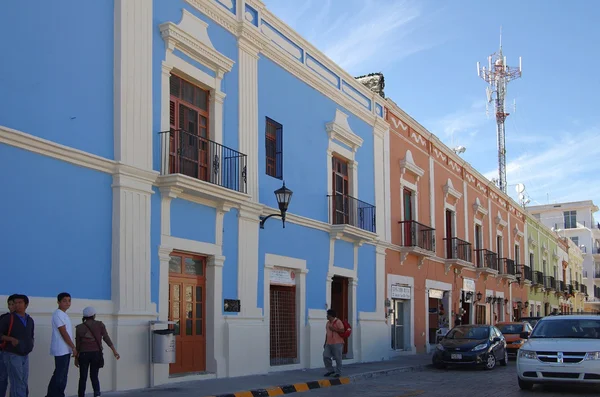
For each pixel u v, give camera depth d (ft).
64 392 31.91
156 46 41.09
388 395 41.04
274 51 53.83
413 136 84.23
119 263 36.58
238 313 47.11
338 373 49.57
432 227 87.92
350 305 64.90
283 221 49.55
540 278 151.12
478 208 108.99
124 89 37.88
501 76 148.05
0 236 30.60
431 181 88.94
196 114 45.21
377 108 74.33
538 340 44.09
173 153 42.01
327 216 61.21
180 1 43.57
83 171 35.37
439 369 64.23
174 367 41.52
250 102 50.34
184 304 42.98
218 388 38.81
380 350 69.67
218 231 45.52
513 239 135.33
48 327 32.27
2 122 31.04
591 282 229.66
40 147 32.68
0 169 30.83
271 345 52.49
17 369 27.76
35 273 32.19
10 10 31.81
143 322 37.88
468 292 101.81
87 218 35.37
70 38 35.06
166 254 40.34
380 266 71.46
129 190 37.63
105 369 35.40
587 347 41.47
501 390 44.45
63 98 34.35
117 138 37.29
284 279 54.24
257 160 50.72
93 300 35.19
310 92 59.82
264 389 39.68
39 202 32.68
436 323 88.69
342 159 66.03
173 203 41.39
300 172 57.16
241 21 49.24
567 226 239.71
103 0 37.52
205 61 45.29
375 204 71.46
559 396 40.86
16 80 31.86
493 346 64.64
